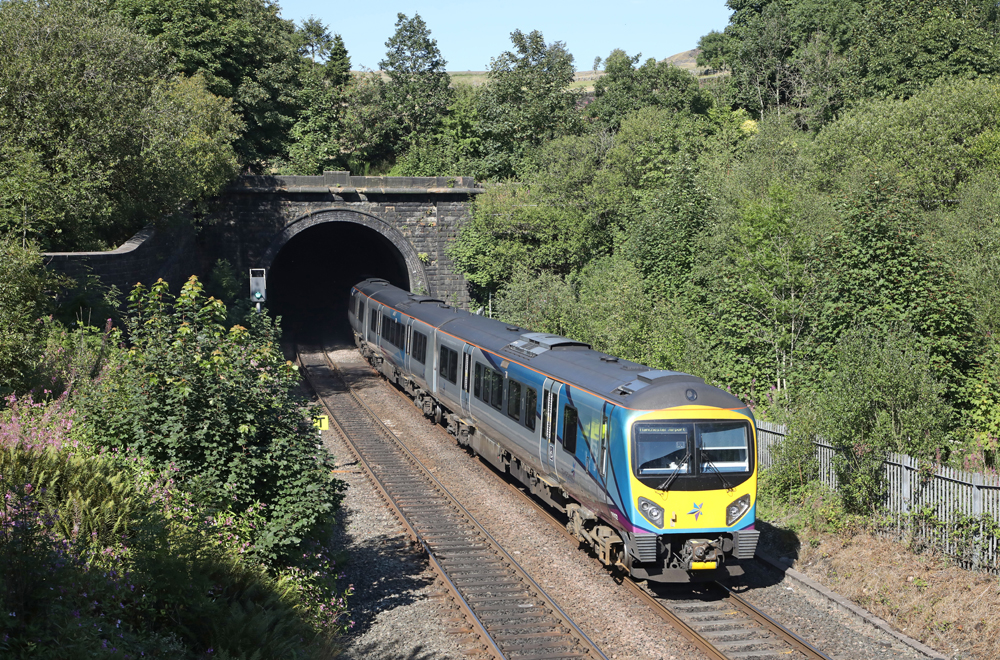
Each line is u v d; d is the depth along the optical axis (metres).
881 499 12.52
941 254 16.47
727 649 9.43
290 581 9.98
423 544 12.87
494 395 16.86
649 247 28.69
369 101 49.44
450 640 9.70
